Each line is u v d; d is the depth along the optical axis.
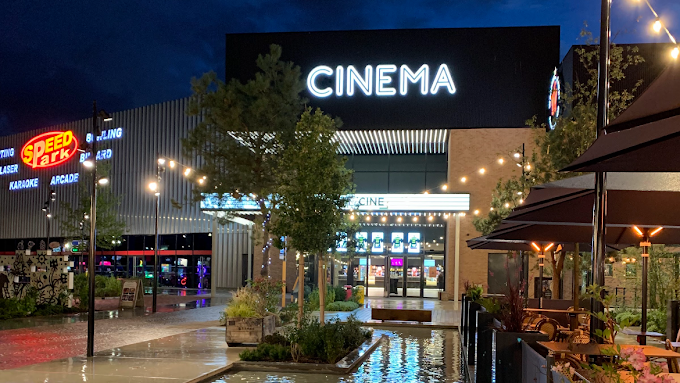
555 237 11.85
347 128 33.81
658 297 20.89
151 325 21.47
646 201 8.10
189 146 21.66
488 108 33.19
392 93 33.75
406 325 22.39
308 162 15.50
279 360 13.38
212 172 21.53
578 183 7.80
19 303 24.69
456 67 33.53
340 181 16.17
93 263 14.06
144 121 51.66
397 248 38.72
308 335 13.64
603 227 7.33
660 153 4.50
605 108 7.57
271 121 21.14
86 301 27.62
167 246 50.84
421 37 33.84
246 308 16.23
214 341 16.80
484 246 18.89
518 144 33.16
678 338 11.98
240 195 22.22
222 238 48.50
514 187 22.72
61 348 15.58
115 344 16.36
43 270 27.05
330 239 15.88
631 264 25.39
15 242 63.28
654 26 10.36
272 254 38.31
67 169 57.81
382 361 14.27
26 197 62.09
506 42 33.34
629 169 4.60
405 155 39.16
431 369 13.17
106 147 54.16
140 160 51.59
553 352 5.93
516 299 8.12
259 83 20.84
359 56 34.12
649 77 27.14
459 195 32.12
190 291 45.03
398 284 38.66
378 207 32.44
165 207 50.03
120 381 10.85
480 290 17.78
